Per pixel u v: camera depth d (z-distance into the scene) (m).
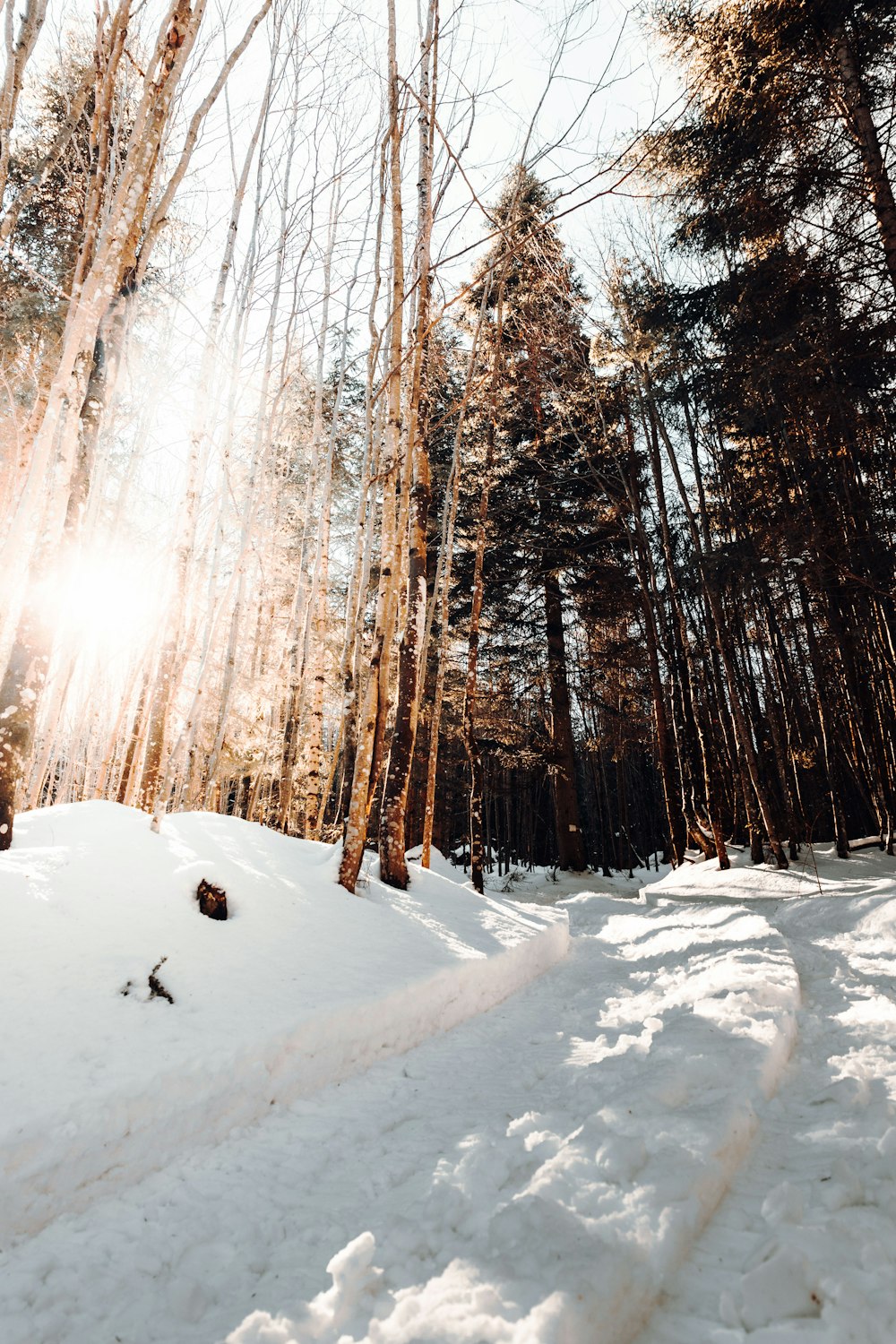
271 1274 2.09
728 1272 1.81
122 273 5.48
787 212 9.06
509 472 16.48
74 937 3.85
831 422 9.57
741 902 11.03
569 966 7.74
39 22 5.50
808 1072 3.32
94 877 4.45
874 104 8.25
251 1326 1.78
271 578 14.59
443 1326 1.61
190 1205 2.59
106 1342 1.88
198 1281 2.11
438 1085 3.88
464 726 11.32
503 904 9.38
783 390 8.91
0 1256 2.29
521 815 35.09
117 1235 2.41
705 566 10.78
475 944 6.52
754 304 9.09
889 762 12.24
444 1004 5.14
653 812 35.69
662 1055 3.31
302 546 13.27
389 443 8.02
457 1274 1.80
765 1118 2.78
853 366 8.38
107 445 7.74
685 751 17.33
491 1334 1.54
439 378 12.25
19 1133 2.52
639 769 36.09
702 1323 1.64
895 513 9.54
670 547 15.59
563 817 19.81
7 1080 2.79
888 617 11.05
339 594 18.48
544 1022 5.30
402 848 8.20
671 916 10.52
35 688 4.55
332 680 17.11
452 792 25.05
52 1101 2.72
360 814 6.88
